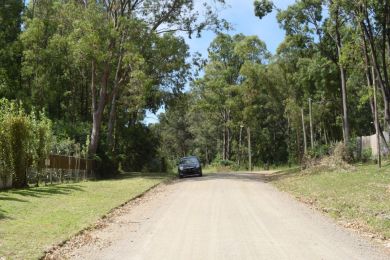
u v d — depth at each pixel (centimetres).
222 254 898
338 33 3412
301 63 4347
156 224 1293
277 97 6619
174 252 929
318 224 1243
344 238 1046
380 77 2923
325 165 3198
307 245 973
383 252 902
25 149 2166
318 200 1750
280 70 6084
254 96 6562
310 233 1110
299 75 4584
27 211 1435
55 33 4138
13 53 4166
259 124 7612
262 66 6538
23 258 846
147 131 5316
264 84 6481
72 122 4469
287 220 1315
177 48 3859
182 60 4012
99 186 2506
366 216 1299
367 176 2312
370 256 868
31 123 2252
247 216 1400
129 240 1066
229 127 7288
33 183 2380
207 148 9781
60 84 4550
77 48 3378
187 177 3600
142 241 1052
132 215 1493
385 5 2827
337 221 1292
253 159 7825
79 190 2220
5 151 2077
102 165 3559
